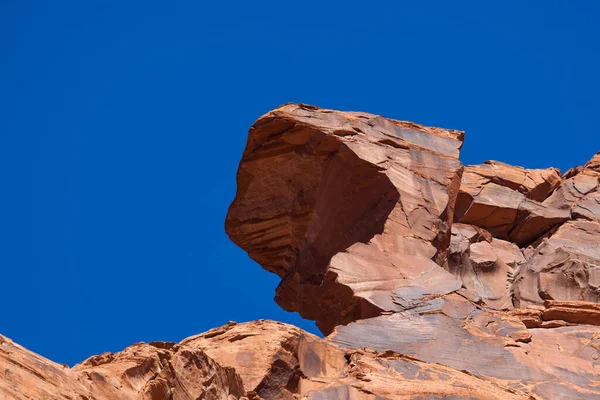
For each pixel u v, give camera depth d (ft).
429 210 217.56
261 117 225.35
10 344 110.73
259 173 231.50
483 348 183.01
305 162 226.79
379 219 217.36
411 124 231.71
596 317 204.33
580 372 180.24
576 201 256.93
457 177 225.15
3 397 103.65
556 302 206.08
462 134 234.17
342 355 168.86
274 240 237.86
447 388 160.04
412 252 209.15
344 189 222.89
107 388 118.01
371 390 155.43
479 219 254.88
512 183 261.85
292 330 162.91
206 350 159.33
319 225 225.76
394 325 186.91
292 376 157.48
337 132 223.10
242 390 142.92
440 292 196.44
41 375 110.11
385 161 221.66
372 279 200.23
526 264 232.94
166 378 126.52
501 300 223.92
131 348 131.64
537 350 185.37
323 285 203.51
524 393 171.94
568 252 226.17
